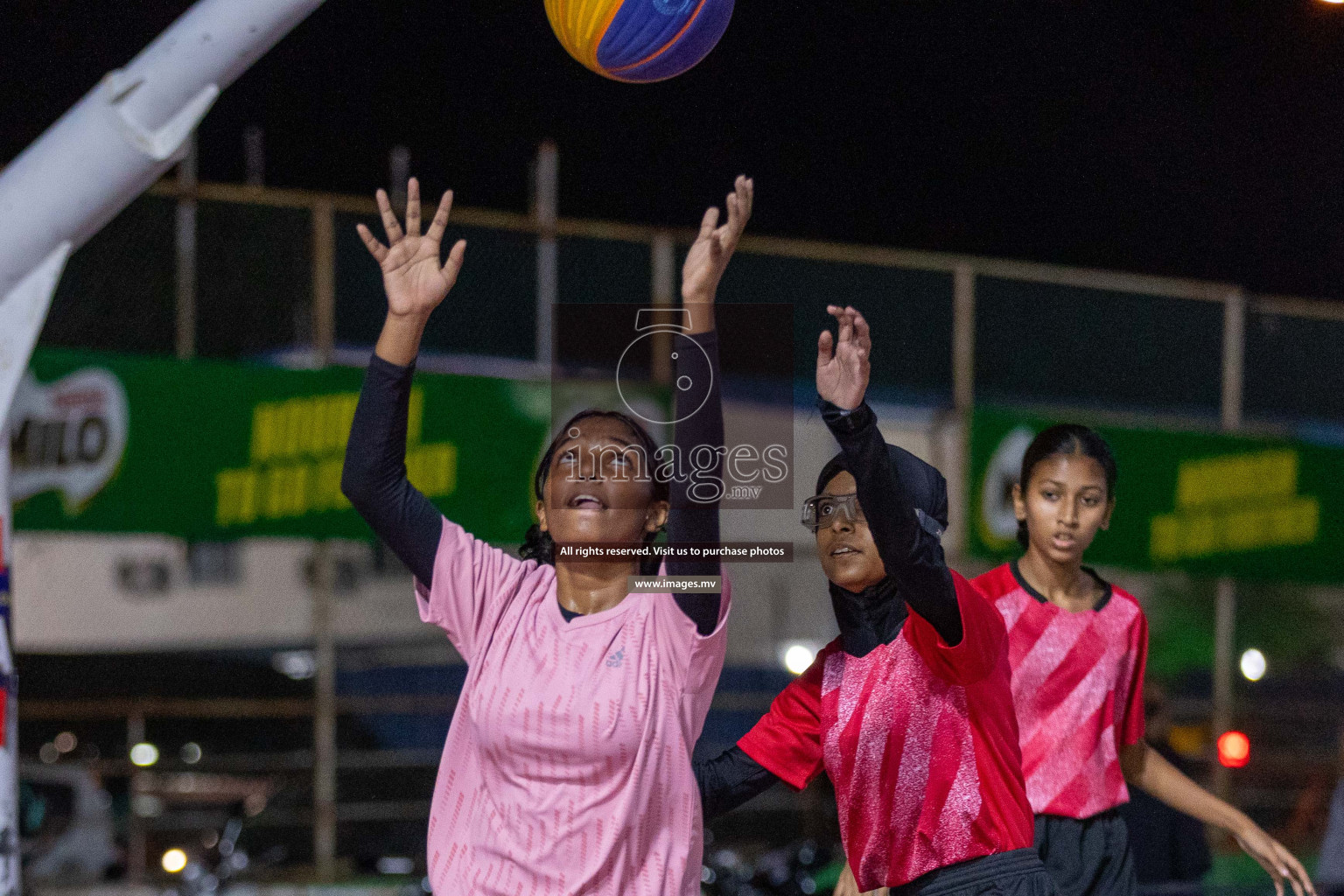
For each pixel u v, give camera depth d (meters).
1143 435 18.78
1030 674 7.52
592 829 5.02
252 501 15.98
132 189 4.67
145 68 4.60
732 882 16.97
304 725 26.09
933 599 5.26
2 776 4.75
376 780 18.06
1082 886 7.44
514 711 5.06
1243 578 19.05
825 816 18.84
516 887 5.05
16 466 15.38
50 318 15.79
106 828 18.80
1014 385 18.75
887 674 5.79
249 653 34.88
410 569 5.50
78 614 30.61
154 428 15.76
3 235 4.61
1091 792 7.50
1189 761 10.91
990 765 5.71
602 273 17.20
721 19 5.73
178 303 16.25
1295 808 19.91
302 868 17.98
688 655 5.14
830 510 5.80
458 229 16.83
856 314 4.94
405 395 5.36
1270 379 20.02
